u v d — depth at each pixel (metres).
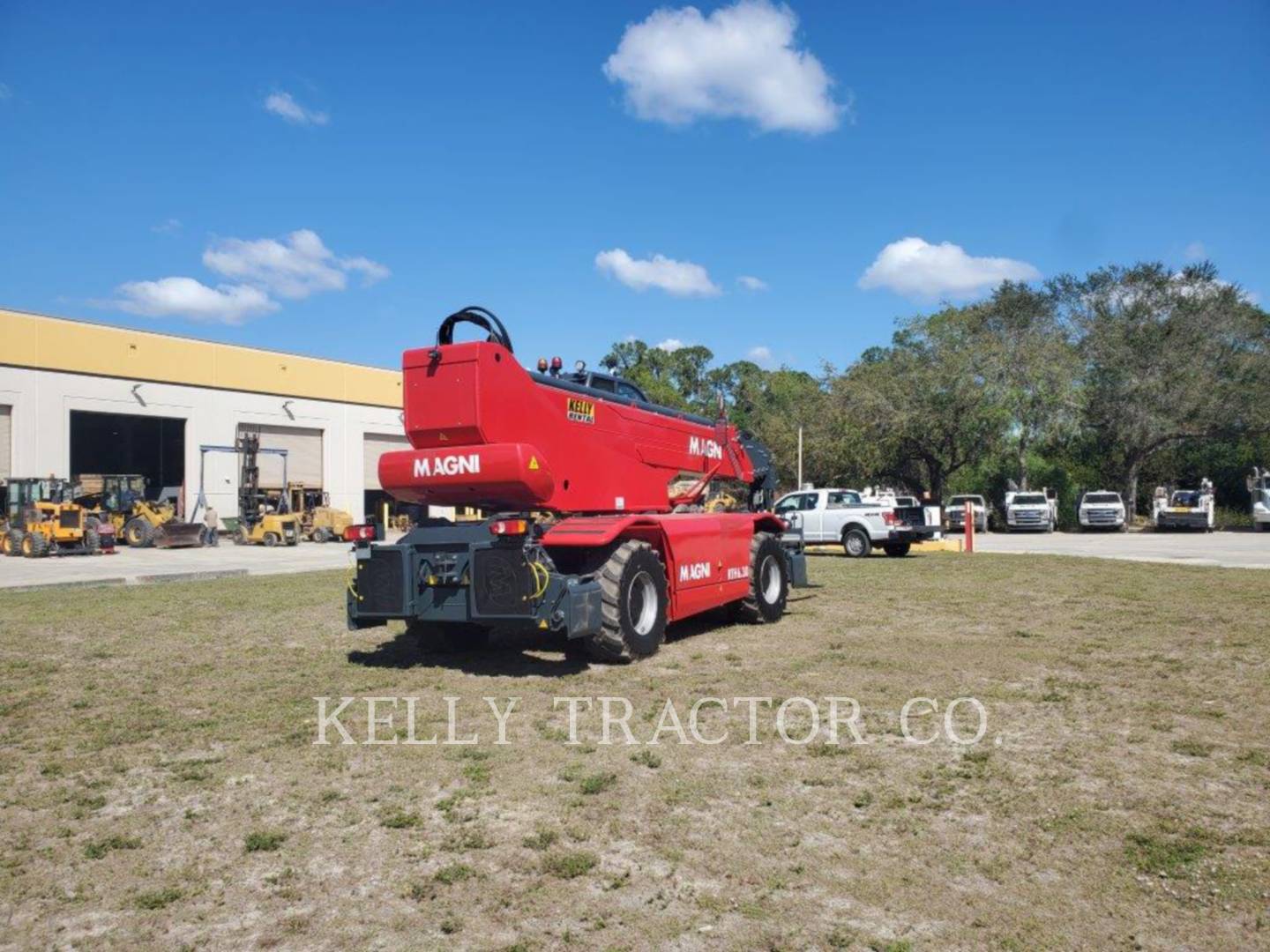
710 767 5.41
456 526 8.30
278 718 6.82
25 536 29.06
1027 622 10.74
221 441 42.56
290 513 39.03
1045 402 42.19
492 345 8.47
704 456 11.87
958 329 45.69
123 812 4.89
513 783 5.20
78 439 47.72
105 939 3.49
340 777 5.40
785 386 73.50
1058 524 46.25
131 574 21.30
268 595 15.57
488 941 3.41
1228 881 3.79
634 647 8.53
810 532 23.28
